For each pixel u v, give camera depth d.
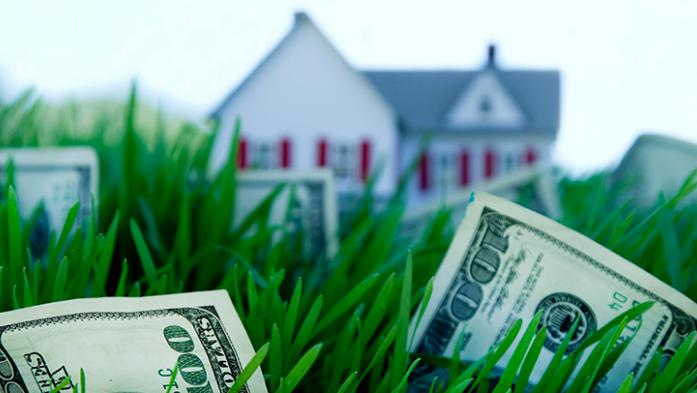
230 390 0.49
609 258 0.58
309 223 1.14
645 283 0.57
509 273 0.62
